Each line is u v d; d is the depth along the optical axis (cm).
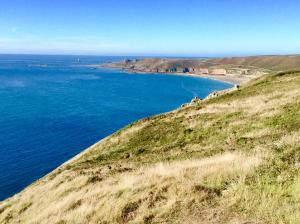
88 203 1559
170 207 1252
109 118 11769
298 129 2494
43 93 17525
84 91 19512
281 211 1083
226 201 1229
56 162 6844
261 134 2633
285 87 4534
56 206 1723
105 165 2834
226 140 2791
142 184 1587
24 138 8456
